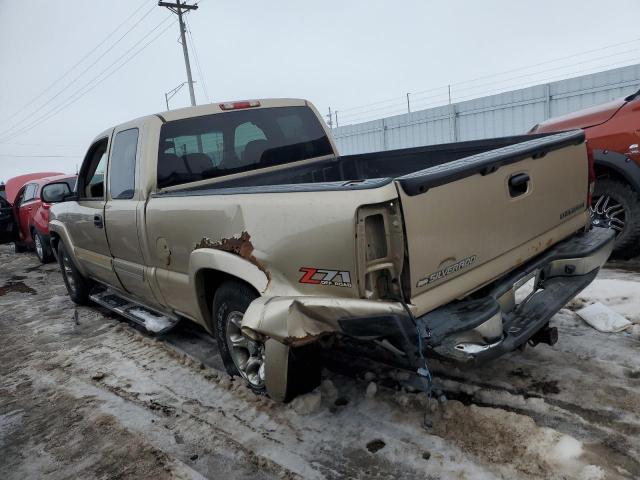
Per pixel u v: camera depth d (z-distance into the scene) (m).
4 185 16.06
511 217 2.64
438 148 3.96
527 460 2.33
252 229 2.69
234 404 3.22
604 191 4.89
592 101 13.26
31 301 6.88
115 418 3.26
